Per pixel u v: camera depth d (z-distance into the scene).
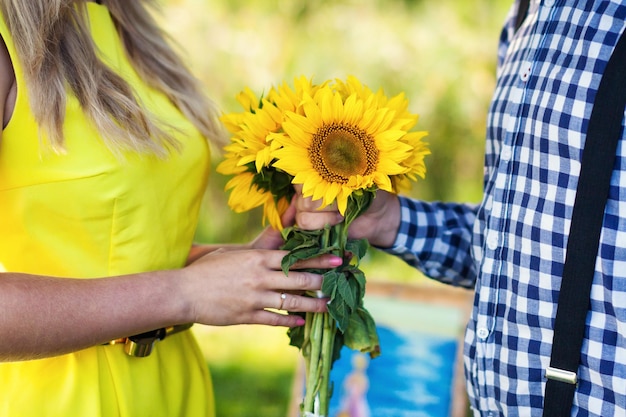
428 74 2.93
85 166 1.00
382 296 1.85
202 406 1.14
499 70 1.24
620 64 0.96
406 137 1.05
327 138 1.02
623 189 0.96
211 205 3.01
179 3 3.01
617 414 0.98
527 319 1.03
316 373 1.08
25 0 0.97
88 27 1.04
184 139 1.09
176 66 1.15
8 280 0.93
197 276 1.02
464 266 1.26
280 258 1.05
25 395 1.01
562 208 1.00
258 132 1.05
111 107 1.02
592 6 1.01
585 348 0.98
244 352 2.67
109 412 1.04
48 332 0.94
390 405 1.74
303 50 2.97
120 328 0.98
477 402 1.12
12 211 0.99
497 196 1.06
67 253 1.01
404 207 1.23
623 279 0.96
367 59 2.94
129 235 1.03
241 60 2.96
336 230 1.07
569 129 1.00
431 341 1.78
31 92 0.97
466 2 2.97
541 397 1.03
